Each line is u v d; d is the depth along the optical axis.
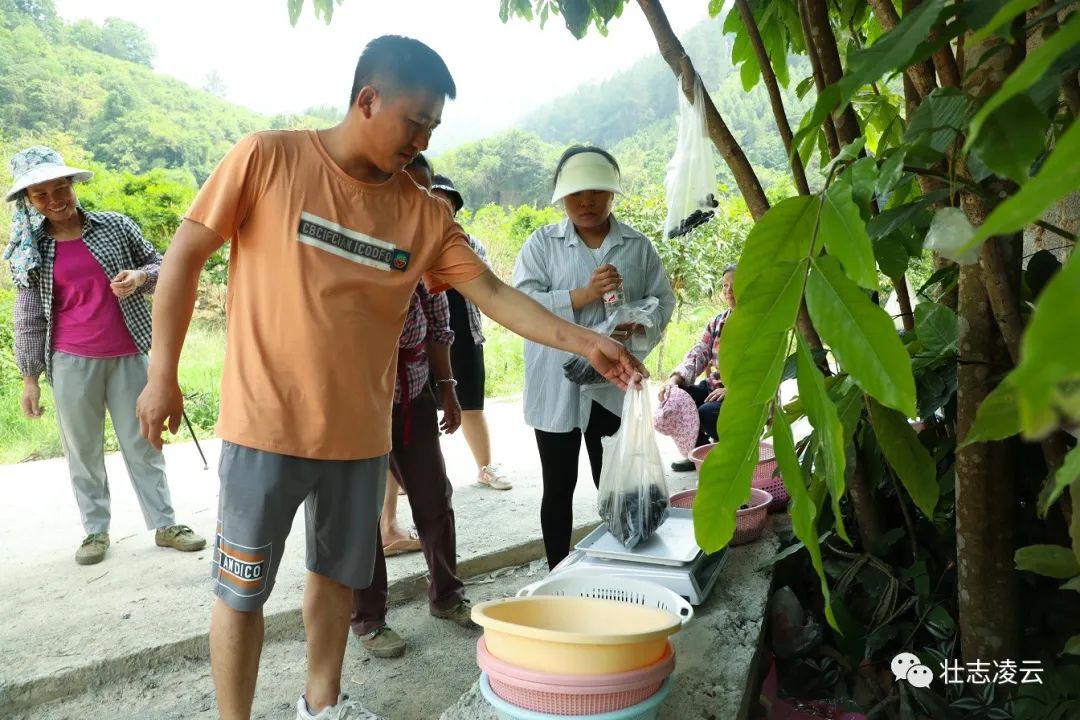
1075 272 0.40
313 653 2.34
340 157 2.10
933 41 1.14
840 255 1.05
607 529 2.73
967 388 1.94
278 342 2.07
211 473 5.53
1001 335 1.89
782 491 3.32
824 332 1.06
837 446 1.03
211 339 10.98
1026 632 2.24
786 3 2.91
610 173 3.12
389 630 3.12
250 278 2.09
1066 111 1.81
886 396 1.01
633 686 1.61
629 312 3.09
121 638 3.06
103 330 3.79
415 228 2.20
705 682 2.07
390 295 2.19
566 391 3.08
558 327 2.36
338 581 2.30
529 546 3.93
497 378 9.68
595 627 1.88
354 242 2.10
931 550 2.61
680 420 4.74
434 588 3.28
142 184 13.51
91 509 3.91
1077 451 0.71
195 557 3.90
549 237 3.27
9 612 3.32
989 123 0.99
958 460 2.02
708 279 10.70
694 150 2.88
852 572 2.55
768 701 2.35
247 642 2.14
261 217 2.06
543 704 1.63
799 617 2.57
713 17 3.22
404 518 4.29
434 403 3.12
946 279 2.22
